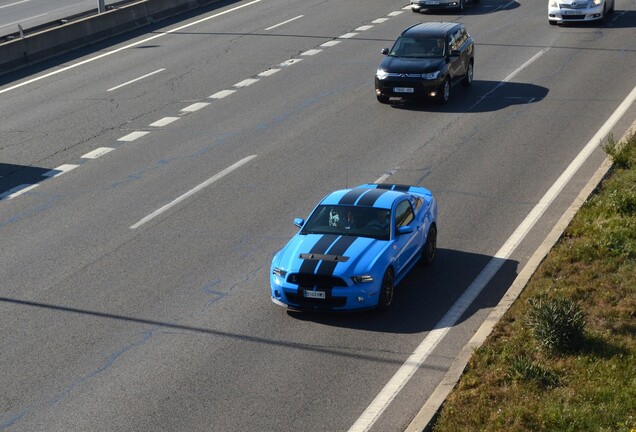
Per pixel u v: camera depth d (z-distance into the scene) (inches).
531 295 577.3
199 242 722.8
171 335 570.3
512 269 645.9
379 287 575.8
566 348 505.7
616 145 875.4
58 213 806.5
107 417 479.5
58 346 562.6
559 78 1184.8
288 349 545.6
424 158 898.7
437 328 565.0
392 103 1112.8
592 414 443.8
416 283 631.8
